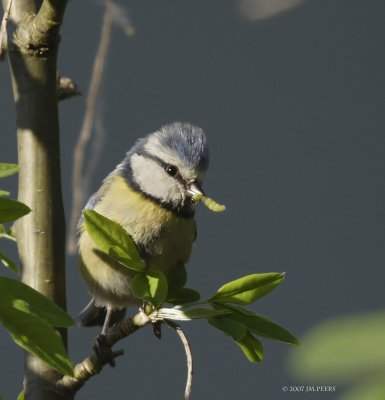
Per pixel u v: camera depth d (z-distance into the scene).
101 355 4.89
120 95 13.23
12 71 5.33
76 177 6.75
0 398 3.27
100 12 13.12
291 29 13.77
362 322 1.86
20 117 5.29
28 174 5.23
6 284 3.51
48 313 3.46
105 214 7.35
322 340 1.84
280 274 4.60
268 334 4.55
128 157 7.79
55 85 5.35
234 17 13.72
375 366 1.79
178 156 7.38
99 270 7.07
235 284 4.58
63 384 4.91
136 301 7.35
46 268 5.18
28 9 5.36
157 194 7.35
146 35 13.58
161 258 7.38
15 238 5.27
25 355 4.96
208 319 4.54
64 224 5.29
